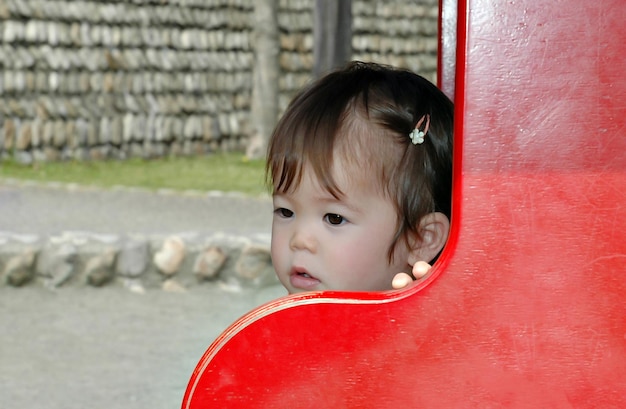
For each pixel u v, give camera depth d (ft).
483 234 3.22
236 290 19.94
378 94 4.63
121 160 38.17
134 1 39.27
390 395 3.27
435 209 4.69
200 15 41.16
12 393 13.32
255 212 24.93
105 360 14.98
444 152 4.71
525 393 3.23
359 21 44.68
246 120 42.63
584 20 3.15
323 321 3.28
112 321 17.29
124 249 19.77
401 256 4.64
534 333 3.22
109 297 19.01
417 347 3.26
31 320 17.20
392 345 3.27
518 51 3.17
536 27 3.16
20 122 35.40
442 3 5.36
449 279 3.24
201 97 41.22
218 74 41.73
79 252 19.57
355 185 4.47
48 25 36.63
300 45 43.24
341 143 4.47
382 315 3.27
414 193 4.58
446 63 5.38
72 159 36.70
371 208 4.51
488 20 3.17
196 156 40.52
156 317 17.66
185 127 40.42
